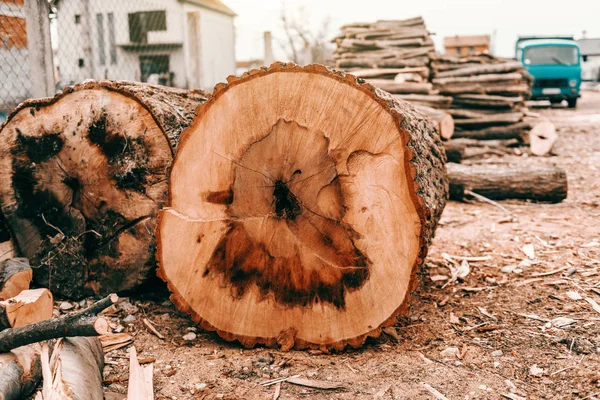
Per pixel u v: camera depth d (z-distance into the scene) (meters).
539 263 4.63
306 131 3.02
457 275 4.45
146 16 21.64
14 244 3.91
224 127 3.11
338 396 2.71
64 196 3.79
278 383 2.83
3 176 3.83
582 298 3.84
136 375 2.79
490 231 5.61
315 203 3.05
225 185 3.14
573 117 15.36
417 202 2.92
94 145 3.63
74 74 9.23
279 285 3.14
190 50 11.13
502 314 3.67
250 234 3.13
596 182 7.90
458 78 10.95
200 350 3.20
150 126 3.53
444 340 3.31
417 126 3.78
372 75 11.08
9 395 2.31
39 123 3.73
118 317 3.60
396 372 2.92
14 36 6.45
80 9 9.05
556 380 2.81
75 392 2.33
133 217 3.63
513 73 11.06
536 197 6.72
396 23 11.67
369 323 3.06
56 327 2.47
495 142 10.38
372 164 2.96
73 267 3.80
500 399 2.66
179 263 3.22
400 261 2.98
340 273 3.06
